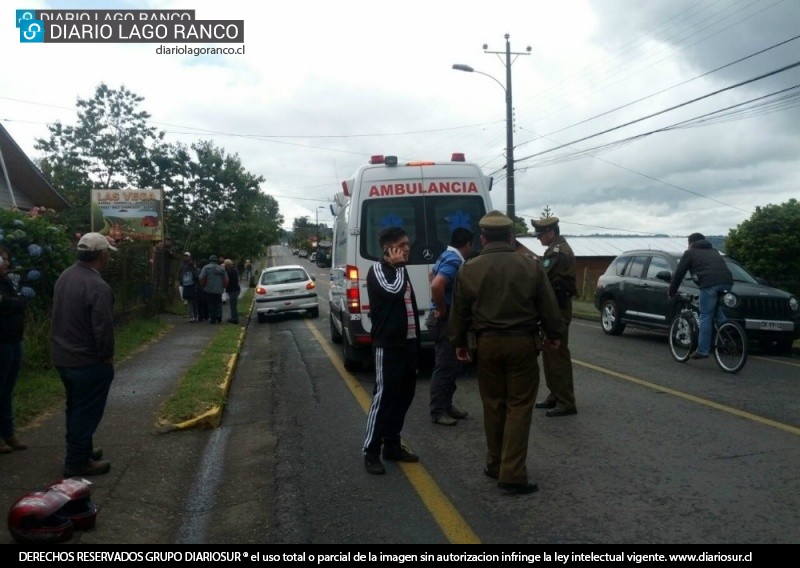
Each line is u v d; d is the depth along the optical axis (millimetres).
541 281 5156
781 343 12414
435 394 7430
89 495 4633
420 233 9953
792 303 11969
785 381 9266
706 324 10125
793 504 4762
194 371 10203
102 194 24344
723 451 6023
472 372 10539
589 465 5758
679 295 11203
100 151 30891
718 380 9367
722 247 20562
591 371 10219
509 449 5133
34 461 6000
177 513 5113
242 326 19031
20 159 18203
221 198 31969
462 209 10070
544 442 6477
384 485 5492
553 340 5250
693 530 4395
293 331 18469
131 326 15516
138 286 17656
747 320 11703
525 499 5059
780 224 18406
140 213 24375
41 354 9766
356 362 11055
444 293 7199
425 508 4961
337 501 5176
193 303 20031
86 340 5488
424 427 7332
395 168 10047
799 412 7387
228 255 31828
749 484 5180
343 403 8734
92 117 31562
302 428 7520
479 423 7434
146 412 7965
